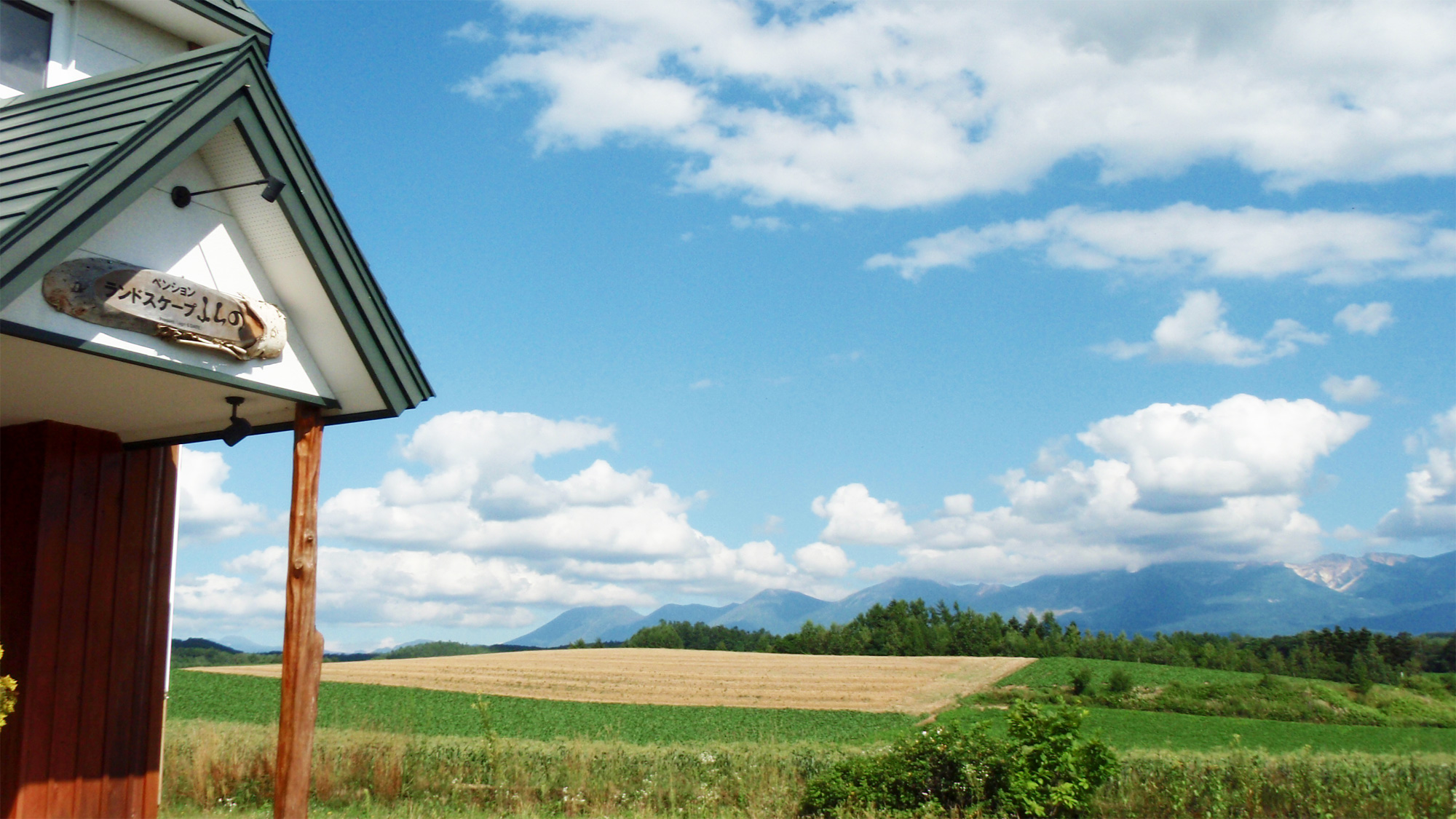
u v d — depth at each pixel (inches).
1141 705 2333.9
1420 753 1074.7
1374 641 3511.3
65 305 247.9
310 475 315.0
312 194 294.8
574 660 3154.5
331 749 790.5
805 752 894.4
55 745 346.3
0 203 236.7
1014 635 4537.4
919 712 2091.5
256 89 280.7
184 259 279.7
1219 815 760.3
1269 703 2263.8
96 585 368.5
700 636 5753.0
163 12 450.6
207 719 1341.0
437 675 2583.7
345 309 302.2
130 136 247.6
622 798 778.8
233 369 290.5
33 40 412.2
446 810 706.2
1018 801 652.1
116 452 380.8
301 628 292.2
